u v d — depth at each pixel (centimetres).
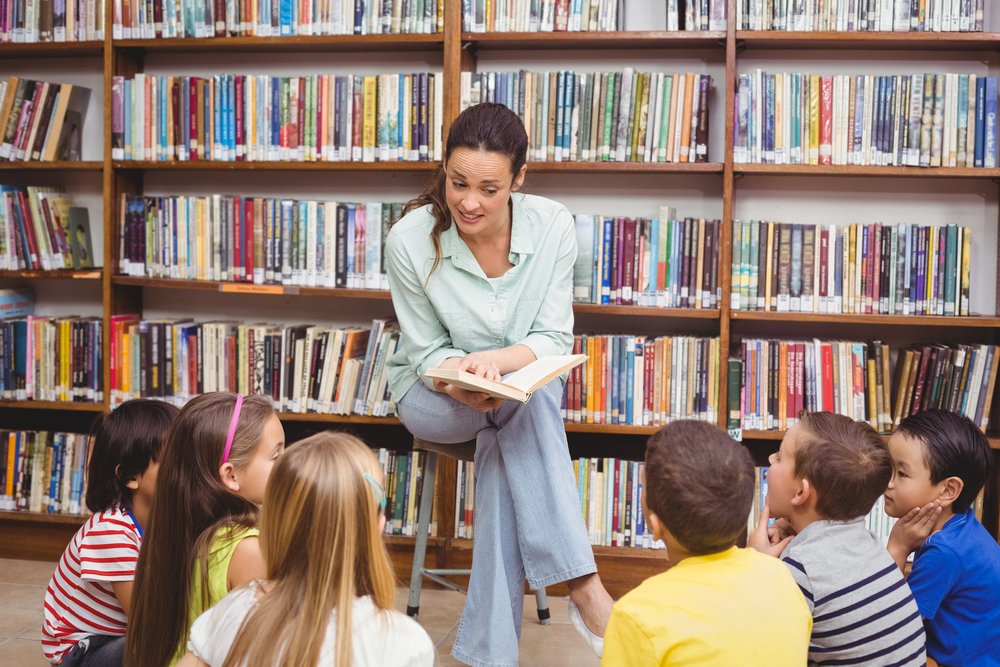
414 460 303
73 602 190
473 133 209
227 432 165
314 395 307
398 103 299
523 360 222
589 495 296
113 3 314
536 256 232
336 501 125
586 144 292
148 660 160
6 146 322
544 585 210
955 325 292
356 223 304
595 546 296
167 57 336
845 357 285
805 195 310
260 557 160
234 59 333
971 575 182
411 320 237
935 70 300
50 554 323
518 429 215
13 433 324
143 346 314
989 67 298
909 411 285
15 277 334
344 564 125
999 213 300
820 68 304
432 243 230
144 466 187
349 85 301
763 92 284
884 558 163
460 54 294
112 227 319
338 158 304
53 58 345
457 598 291
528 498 212
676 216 312
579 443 324
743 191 312
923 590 184
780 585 141
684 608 135
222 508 165
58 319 327
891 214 306
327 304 337
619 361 294
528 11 292
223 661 126
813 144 284
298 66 330
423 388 234
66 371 324
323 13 303
